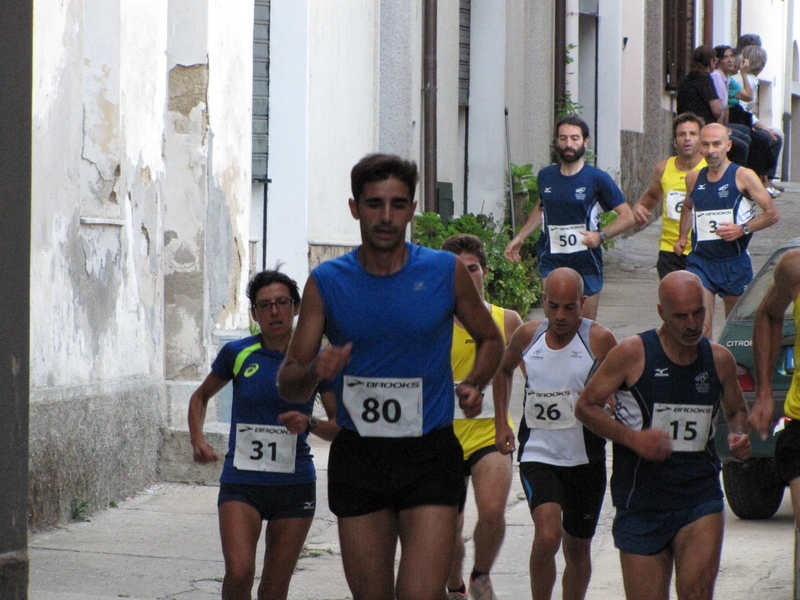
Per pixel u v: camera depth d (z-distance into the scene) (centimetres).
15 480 1377
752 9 9931
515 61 5666
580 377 1652
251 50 3484
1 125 1354
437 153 5084
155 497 2664
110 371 2639
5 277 1363
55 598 1858
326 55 4159
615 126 6731
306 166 3925
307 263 3975
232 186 3347
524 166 5522
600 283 3247
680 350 1434
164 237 3078
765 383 1603
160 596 1902
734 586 1912
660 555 1434
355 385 1262
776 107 10888
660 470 1420
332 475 1289
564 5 5738
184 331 3059
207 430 2834
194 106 3111
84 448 2456
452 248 1803
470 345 1755
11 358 1373
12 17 1366
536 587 1645
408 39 4712
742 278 3186
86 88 2638
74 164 2453
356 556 1265
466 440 1762
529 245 5366
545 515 1616
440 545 1241
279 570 1575
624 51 7244
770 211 3128
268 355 1581
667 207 3466
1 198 1356
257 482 1555
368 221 1236
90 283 2541
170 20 3111
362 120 4528
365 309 1248
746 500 2394
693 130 3422
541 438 1673
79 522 2395
